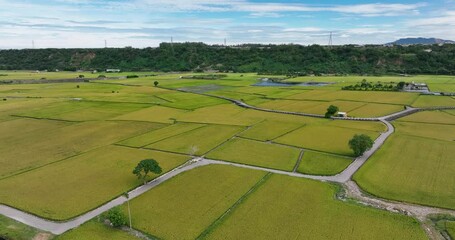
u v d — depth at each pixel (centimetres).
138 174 6662
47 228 5253
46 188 6562
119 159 8144
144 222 5344
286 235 4959
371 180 6775
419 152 8306
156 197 6178
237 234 4997
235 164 7856
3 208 5825
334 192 6356
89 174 7244
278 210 5672
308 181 6825
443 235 4984
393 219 5353
